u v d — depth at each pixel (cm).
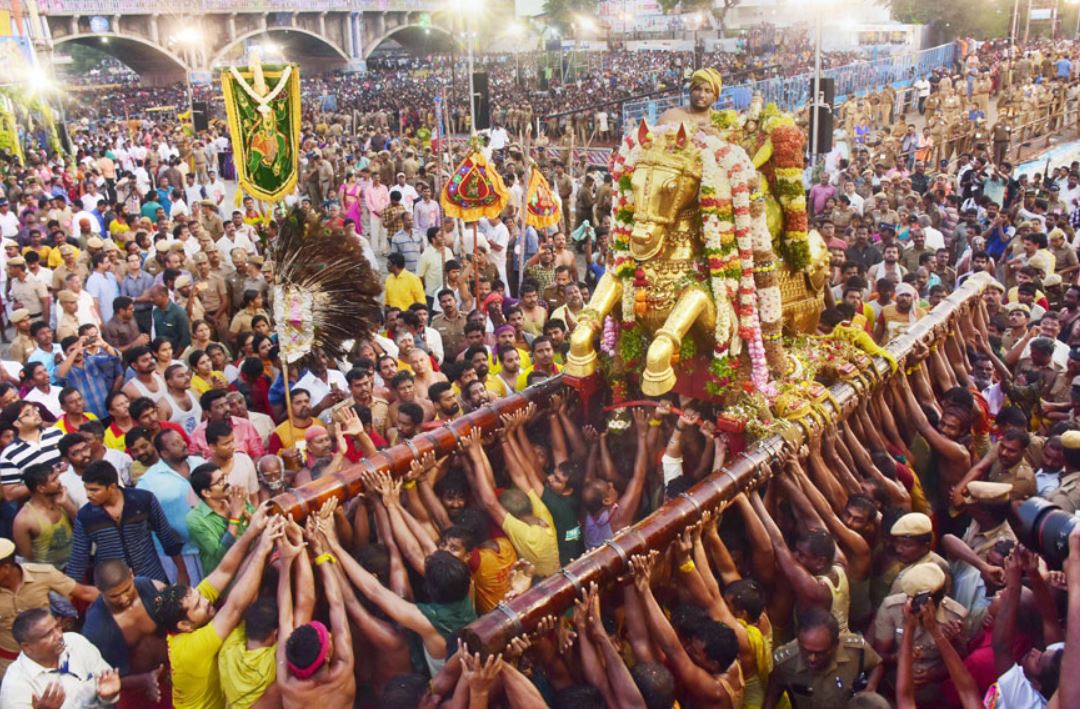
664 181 558
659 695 411
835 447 608
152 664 494
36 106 2866
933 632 435
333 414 598
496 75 5731
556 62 5678
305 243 641
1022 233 1235
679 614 448
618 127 2947
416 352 783
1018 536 346
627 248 600
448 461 585
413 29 8581
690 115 593
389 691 417
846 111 2548
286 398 666
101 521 558
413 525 521
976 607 517
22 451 649
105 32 6681
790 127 591
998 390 807
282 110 749
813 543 490
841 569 511
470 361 786
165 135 3312
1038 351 812
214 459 616
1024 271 1030
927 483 686
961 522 662
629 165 584
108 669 452
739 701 452
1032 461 675
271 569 480
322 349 675
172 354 907
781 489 568
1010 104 2680
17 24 2786
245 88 727
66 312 985
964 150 2355
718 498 502
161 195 2027
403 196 1723
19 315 906
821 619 443
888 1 5162
